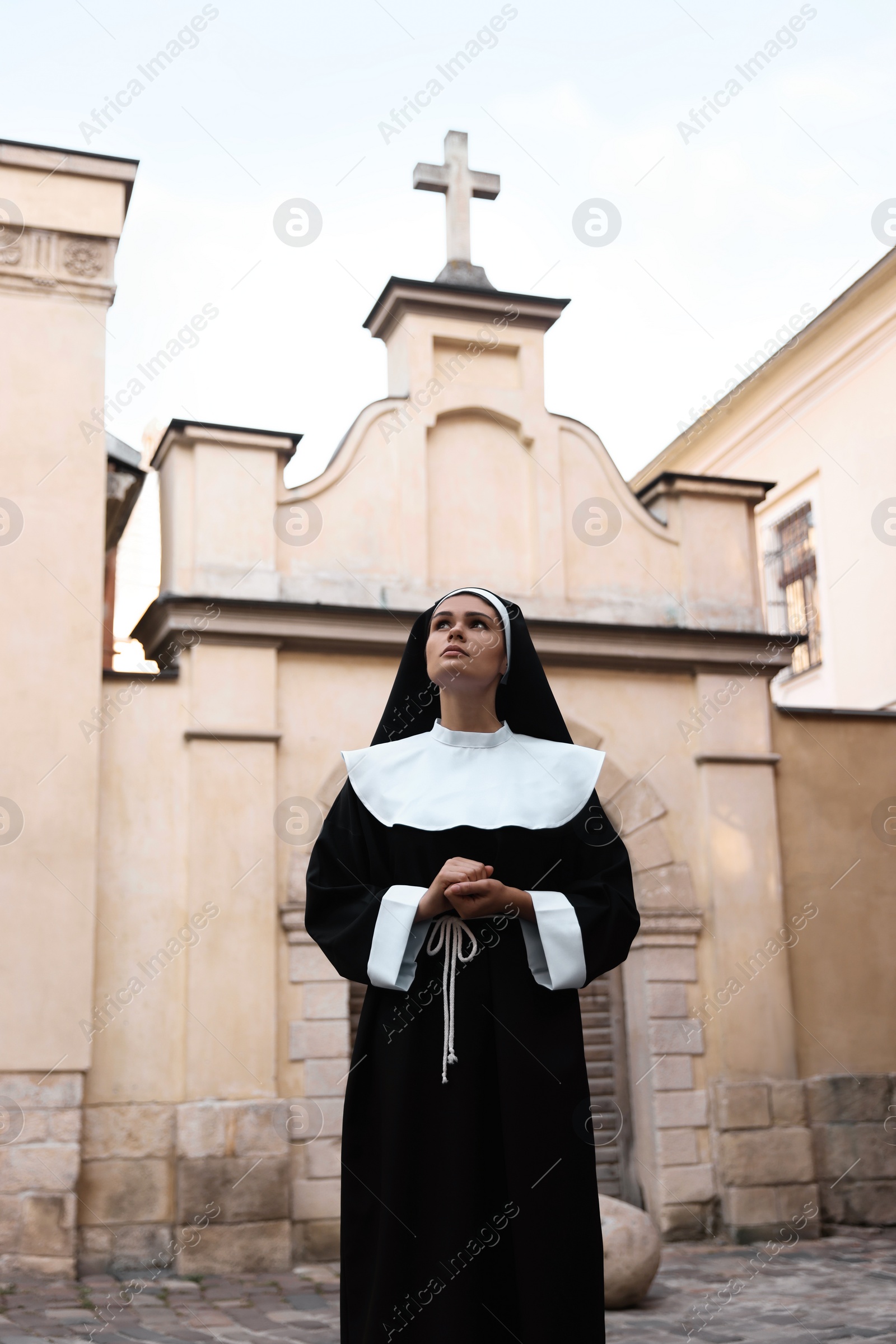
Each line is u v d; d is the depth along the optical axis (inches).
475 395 436.1
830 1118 412.5
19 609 369.4
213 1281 331.9
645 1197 398.3
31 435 380.2
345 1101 110.7
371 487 417.7
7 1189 331.6
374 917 108.7
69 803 361.1
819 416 603.2
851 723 452.1
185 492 399.5
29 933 350.0
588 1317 101.0
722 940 415.2
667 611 439.2
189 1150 350.3
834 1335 253.9
